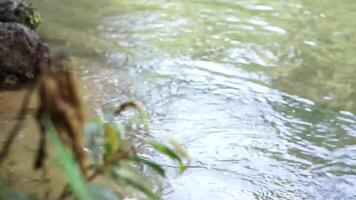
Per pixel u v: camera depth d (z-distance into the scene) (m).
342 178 4.53
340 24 7.95
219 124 5.27
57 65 2.44
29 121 4.89
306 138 5.11
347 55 6.91
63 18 7.74
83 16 7.86
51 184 4.01
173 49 6.91
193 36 7.32
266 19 8.02
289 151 4.89
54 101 1.72
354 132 5.25
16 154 4.41
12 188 3.95
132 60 6.55
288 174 4.54
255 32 7.52
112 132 1.96
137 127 5.07
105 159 1.96
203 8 8.36
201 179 4.35
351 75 6.39
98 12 8.05
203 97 5.77
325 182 4.46
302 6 8.61
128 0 8.62
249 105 5.65
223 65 6.54
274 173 4.54
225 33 7.45
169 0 8.68
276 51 6.96
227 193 4.21
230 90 5.95
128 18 7.86
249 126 5.27
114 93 5.73
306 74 6.38
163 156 4.59
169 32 7.43
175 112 5.44
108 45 6.92
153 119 5.26
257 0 8.80
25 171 4.18
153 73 6.25
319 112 5.58
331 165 4.70
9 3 6.36
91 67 6.28
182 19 7.89
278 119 5.41
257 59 6.72
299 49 7.04
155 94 5.79
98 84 5.90
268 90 5.98
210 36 7.33
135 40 7.12
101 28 7.45
